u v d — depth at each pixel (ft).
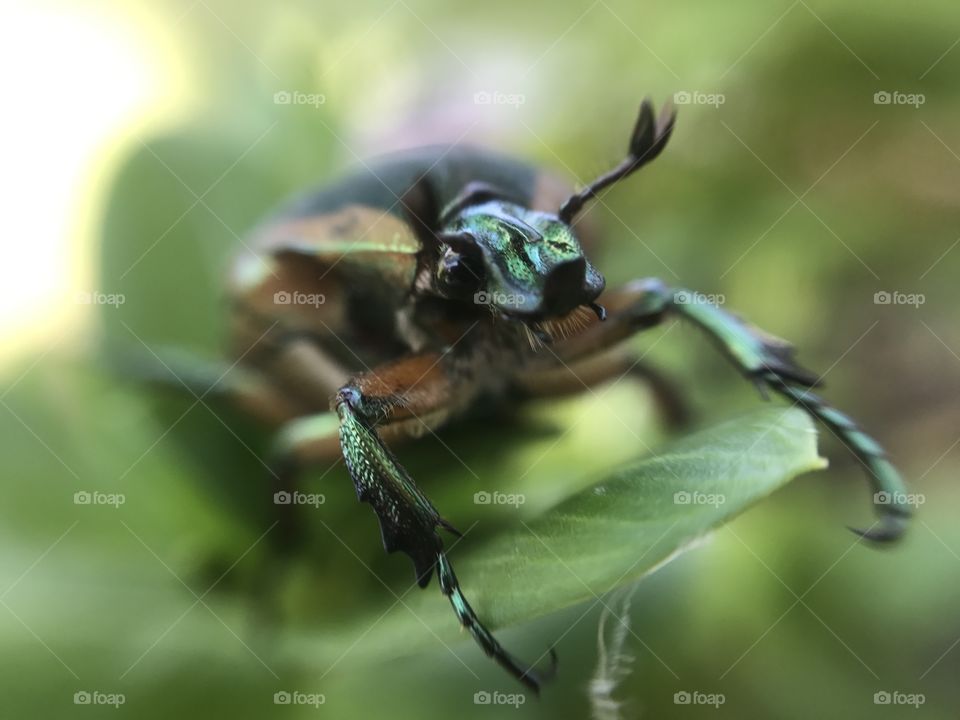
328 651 0.15
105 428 0.16
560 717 0.16
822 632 0.17
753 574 0.17
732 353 0.15
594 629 0.16
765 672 0.17
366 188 0.16
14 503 0.16
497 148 0.20
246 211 0.18
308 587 0.15
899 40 0.20
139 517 0.16
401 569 0.15
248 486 0.16
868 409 0.20
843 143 0.21
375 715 0.16
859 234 0.21
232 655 0.15
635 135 0.15
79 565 0.16
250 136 0.19
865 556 0.18
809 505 0.18
